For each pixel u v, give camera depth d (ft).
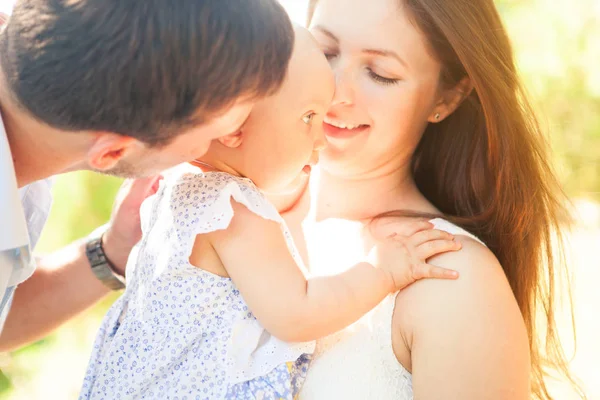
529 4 22.39
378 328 5.90
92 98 4.46
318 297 5.52
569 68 22.84
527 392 5.63
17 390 11.83
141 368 5.68
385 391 5.83
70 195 11.96
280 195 6.91
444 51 6.40
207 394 5.54
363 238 6.43
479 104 6.89
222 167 5.77
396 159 6.64
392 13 6.19
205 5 4.46
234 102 4.70
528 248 6.91
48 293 7.28
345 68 6.29
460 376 5.47
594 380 13.92
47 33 4.47
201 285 5.63
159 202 5.98
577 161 21.86
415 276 5.78
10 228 4.90
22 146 4.95
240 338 5.62
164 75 4.43
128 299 6.04
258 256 5.51
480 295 5.66
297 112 5.51
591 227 20.22
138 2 4.39
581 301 17.29
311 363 5.99
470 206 7.17
